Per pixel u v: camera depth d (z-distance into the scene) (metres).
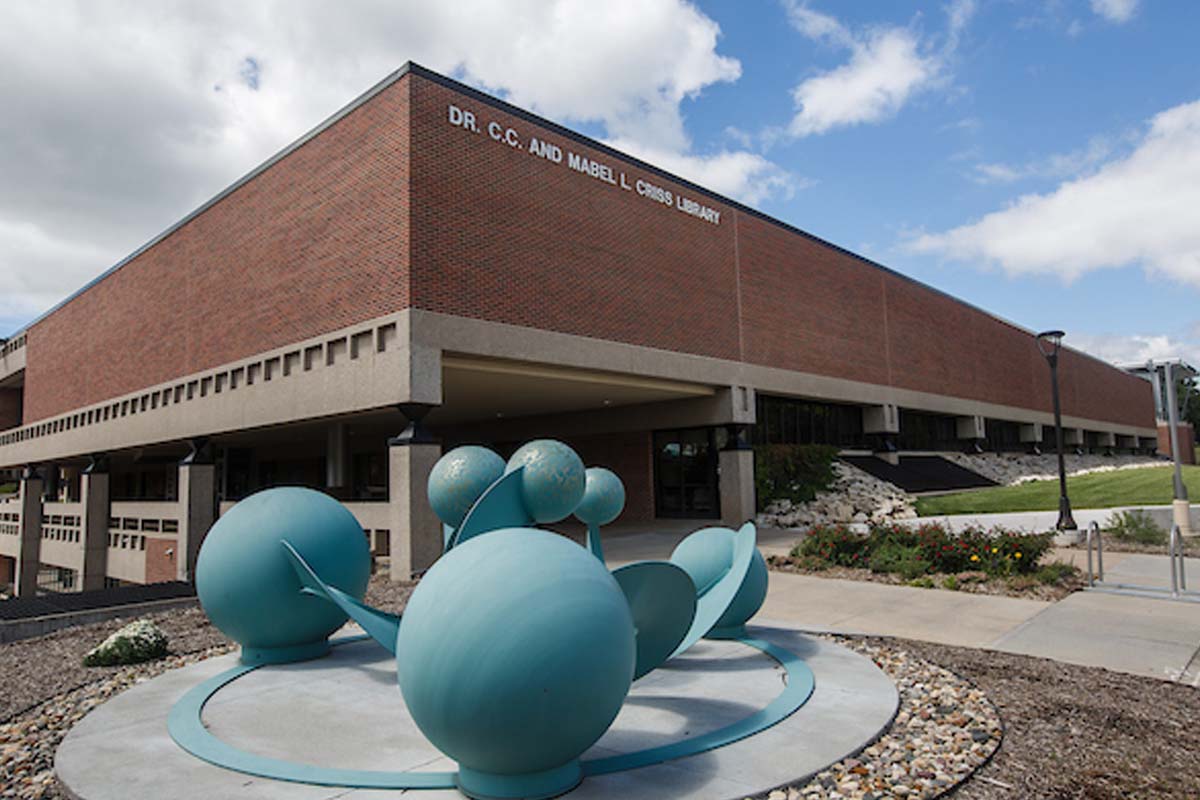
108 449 26.36
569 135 18.12
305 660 7.57
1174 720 5.59
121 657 8.37
